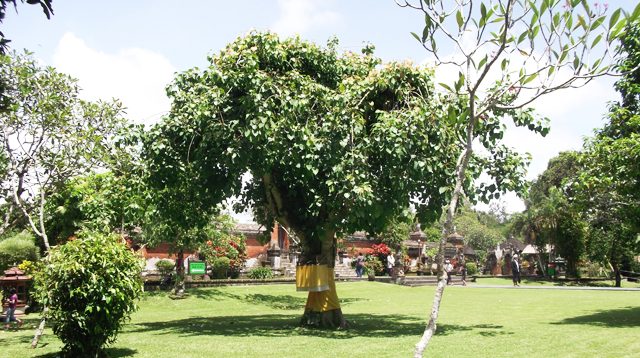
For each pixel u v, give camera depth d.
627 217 14.59
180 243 22.89
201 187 14.26
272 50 13.41
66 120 12.19
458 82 5.11
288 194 14.40
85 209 14.95
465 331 12.67
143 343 11.23
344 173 11.95
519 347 10.08
